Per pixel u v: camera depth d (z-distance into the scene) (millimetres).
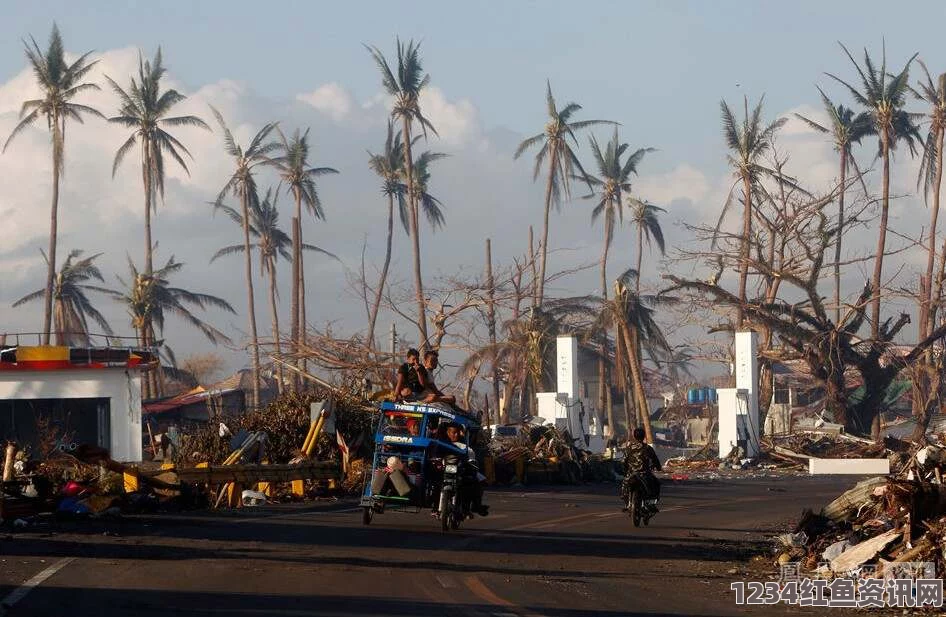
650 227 121375
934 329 94125
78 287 121000
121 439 54469
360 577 15828
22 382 53031
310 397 37938
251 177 113375
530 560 18734
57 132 96375
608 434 108438
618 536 23359
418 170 111750
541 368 81375
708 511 31734
